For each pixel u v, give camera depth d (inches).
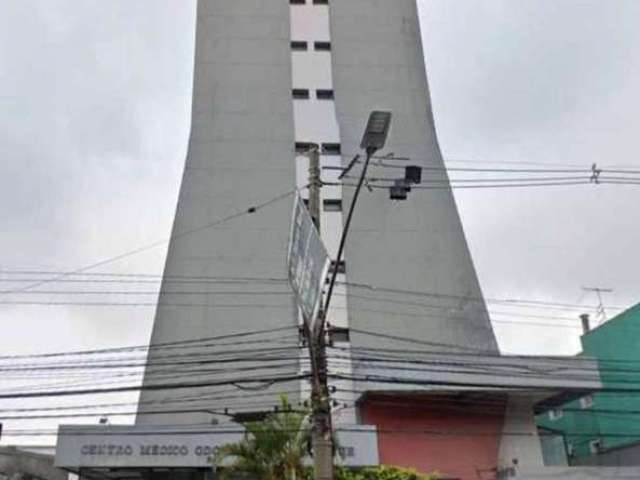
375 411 1178.6
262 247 1558.8
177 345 1433.3
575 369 1181.1
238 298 1497.3
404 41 1898.4
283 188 1631.4
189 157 1680.6
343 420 1170.6
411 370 1154.7
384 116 437.4
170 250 1572.3
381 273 1536.7
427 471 1143.6
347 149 1694.1
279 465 755.4
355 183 1594.5
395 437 1163.3
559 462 1261.1
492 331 1519.4
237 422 1082.1
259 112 1736.0
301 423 773.3
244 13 1881.2
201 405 1333.7
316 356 506.3
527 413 1211.2
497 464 1162.6
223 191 1625.2
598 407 1550.2
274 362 1322.6
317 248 488.4
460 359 1254.3
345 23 1893.5
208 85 1776.6
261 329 1455.5
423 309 1513.3
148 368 1393.9
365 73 1824.6
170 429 990.4
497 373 1162.0
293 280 525.0
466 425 1189.1
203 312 1480.1
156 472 1031.6
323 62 1830.7
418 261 1569.9
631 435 1454.2
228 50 1824.6
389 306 1503.4
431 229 1617.9
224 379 1353.3
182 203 1620.3
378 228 1589.6
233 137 1697.8
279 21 1876.2
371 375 1101.7
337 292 1488.7
